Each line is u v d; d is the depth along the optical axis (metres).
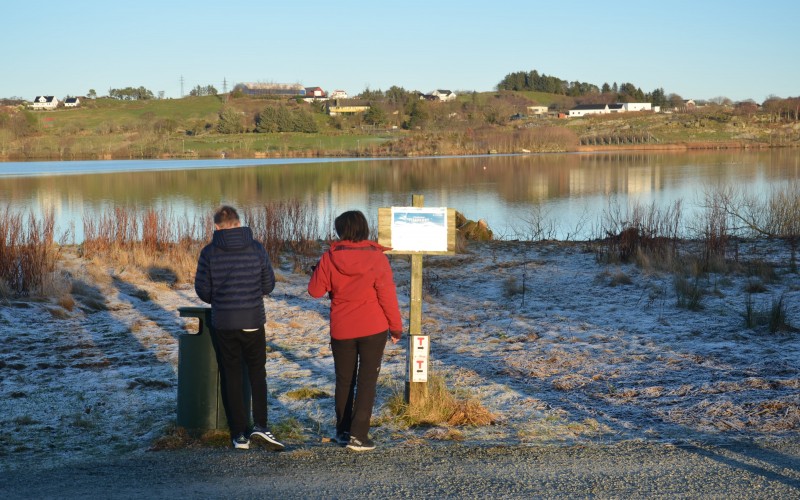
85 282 11.89
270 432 5.15
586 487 4.25
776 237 17.36
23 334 8.77
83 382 6.93
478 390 6.58
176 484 4.39
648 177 48.09
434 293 11.64
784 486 4.23
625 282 12.05
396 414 5.87
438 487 4.28
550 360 7.59
